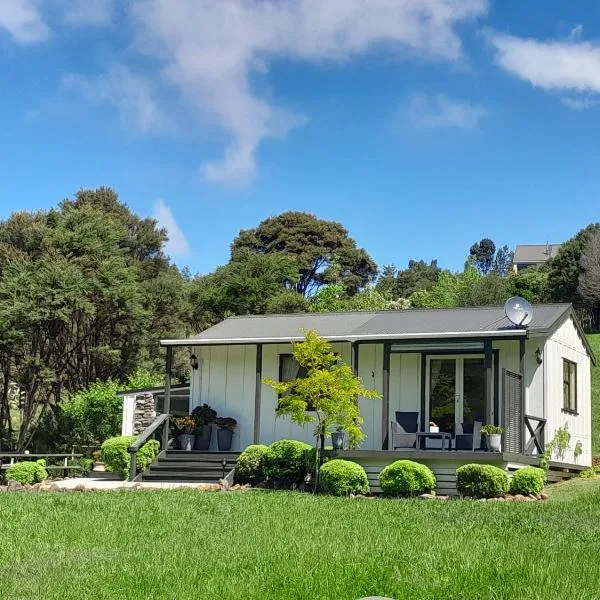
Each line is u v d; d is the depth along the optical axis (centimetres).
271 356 2373
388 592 780
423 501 1603
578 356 2380
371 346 2255
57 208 4488
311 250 6281
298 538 1104
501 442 1891
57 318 3241
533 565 866
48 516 1363
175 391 2548
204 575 865
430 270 7588
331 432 2069
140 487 1986
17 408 3866
